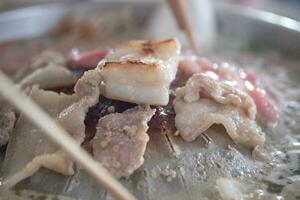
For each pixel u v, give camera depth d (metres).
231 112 0.26
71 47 0.50
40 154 0.24
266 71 0.42
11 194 0.24
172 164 0.25
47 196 0.24
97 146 0.24
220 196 0.24
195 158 0.25
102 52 0.33
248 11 0.49
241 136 0.26
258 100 0.30
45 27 0.53
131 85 0.25
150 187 0.24
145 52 0.28
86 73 0.26
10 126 0.26
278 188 0.26
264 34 0.47
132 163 0.23
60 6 0.54
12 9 0.57
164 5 0.49
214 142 0.26
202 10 0.48
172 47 0.28
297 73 0.42
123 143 0.24
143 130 0.24
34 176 0.25
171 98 0.27
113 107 0.26
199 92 0.27
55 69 0.30
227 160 0.26
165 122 0.26
